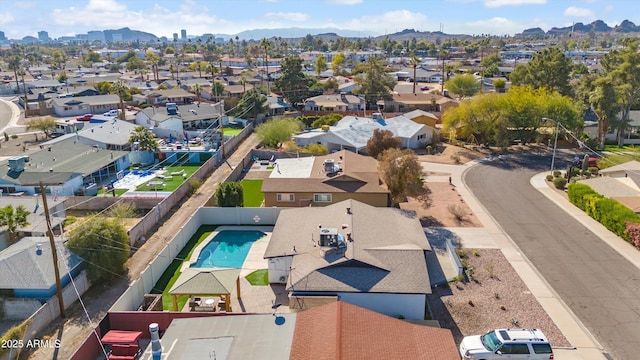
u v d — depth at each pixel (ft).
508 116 239.09
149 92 434.71
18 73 619.67
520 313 97.14
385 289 93.76
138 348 84.38
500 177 197.98
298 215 130.93
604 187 161.38
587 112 299.58
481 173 204.44
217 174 210.38
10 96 496.64
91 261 111.34
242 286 111.34
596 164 209.77
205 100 427.74
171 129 291.17
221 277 99.04
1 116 381.81
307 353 71.41
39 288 101.40
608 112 249.14
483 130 248.73
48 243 114.52
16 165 189.06
